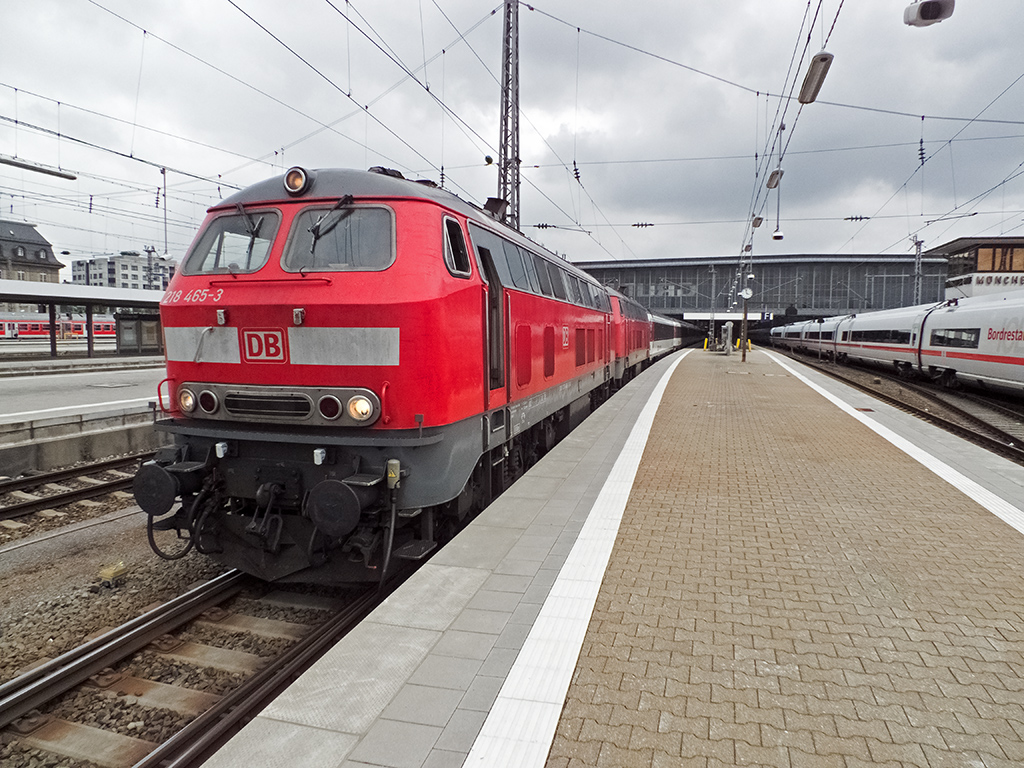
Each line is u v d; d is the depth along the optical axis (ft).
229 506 19.26
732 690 11.42
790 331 177.58
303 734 10.06
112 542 24.36
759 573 16.74
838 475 27.43
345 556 18.47
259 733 10.08
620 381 69.87
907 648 12.92
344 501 15.83
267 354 17.70
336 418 17.10
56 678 14.55
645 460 30.22
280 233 18.52
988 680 11.75
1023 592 15.58
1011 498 23.80
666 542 19.06
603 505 22.40
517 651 12.58
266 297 17.60
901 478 26.89
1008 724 10.46
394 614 14.11
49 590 20.21
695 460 30.30
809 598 15.23
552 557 17.48
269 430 17.75
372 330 16.78
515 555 17.61
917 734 10.20
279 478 17.75
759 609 14.64
